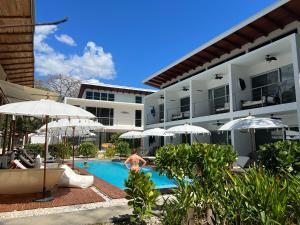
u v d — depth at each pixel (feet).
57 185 28.84
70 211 19.51
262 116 48.42
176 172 18.84
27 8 19.71
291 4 42.83
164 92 79.66
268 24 49.19
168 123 75.25
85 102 104.42
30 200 22.68
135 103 110.52
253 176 11.23
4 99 35.55
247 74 55.47
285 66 48.24
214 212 12.30
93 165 64.95
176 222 13.76
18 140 84.23
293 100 46.24
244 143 50.14
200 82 67.92
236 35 54.03
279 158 17.99
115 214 18.75
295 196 9.74
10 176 22.44
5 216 18.12
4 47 27.66
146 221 17.37
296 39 40.73
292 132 45.75
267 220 8.64
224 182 14.11
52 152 71.10
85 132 50.49
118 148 81.05
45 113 20.93
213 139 65.98
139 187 16.19
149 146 89.97
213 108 66.85
